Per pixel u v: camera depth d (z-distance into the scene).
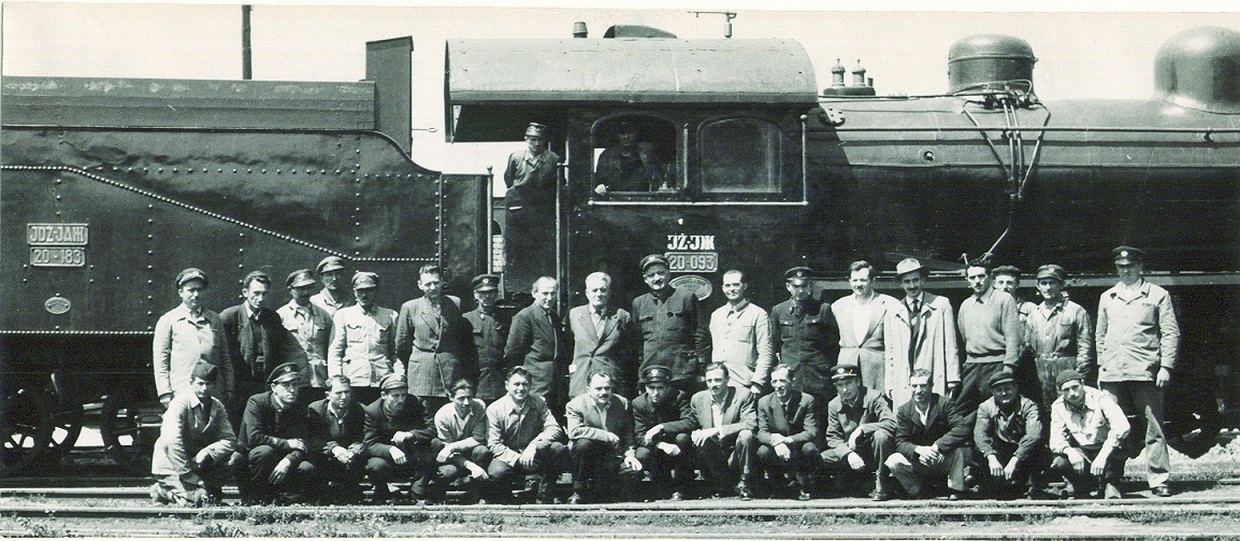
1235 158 13.38
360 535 9.57
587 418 11.08
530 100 11.59
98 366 12.38
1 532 9.59
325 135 12.09
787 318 11.66
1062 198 13.16
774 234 11.96
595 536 9.48
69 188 11.88
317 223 12.05
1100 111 13.52
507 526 9.96
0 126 11.84
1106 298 11.84
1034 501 10.71
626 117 11.84
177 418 10.77
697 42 12.17
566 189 11.83
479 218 12.18
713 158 11.92
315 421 10.95
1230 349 13.29
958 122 13.20
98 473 13.00
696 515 10.08
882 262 12.81
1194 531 9.55
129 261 11.91
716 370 11.12
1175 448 13.83
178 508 10.30
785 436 11.16
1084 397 11.11
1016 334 11.53
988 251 13.08
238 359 11.43
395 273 12.09
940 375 11.54
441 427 10.98
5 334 11.85
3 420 12.63
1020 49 13.84
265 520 10.06
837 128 12.94
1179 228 13.39
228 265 11.98
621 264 11.82
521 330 11.41
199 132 12.00
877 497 11.03
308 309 11.51
